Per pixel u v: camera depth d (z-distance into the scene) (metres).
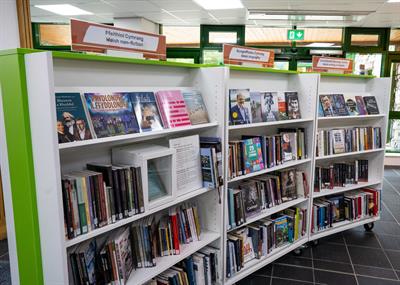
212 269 2.28
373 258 3.04
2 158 1.47
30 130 1.35
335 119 3.56
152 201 1.80
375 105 3.63
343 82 3.63
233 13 5.39
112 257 1.62
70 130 1.41
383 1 4.40
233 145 2.36
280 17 5.59
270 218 2.87
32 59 1.28
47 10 5.34
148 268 1.84
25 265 1.49
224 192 2.26
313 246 3.27
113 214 1.61
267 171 2.65
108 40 1.66
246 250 2.60
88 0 4.69
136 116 1.74
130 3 4.86
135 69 1.97
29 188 1.38
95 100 1.58
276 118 2.75
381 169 3.66
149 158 1.74
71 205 1.41
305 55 6.41
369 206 3.61
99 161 1.83
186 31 6.75
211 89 2.22
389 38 6.31
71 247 1.55
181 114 1.99
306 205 3.14
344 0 4.41
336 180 3.45
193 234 2.17
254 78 2.85
